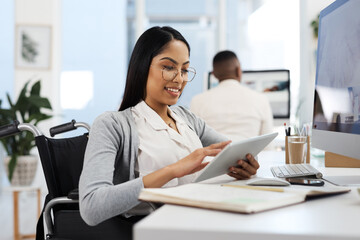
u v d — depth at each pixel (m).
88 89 5.73
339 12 1.21
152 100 1.34
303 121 5.54
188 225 0.59
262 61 5.95
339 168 1.49
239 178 1.19
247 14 5.96
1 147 5.12
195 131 1.57
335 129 1.21
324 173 1.33
